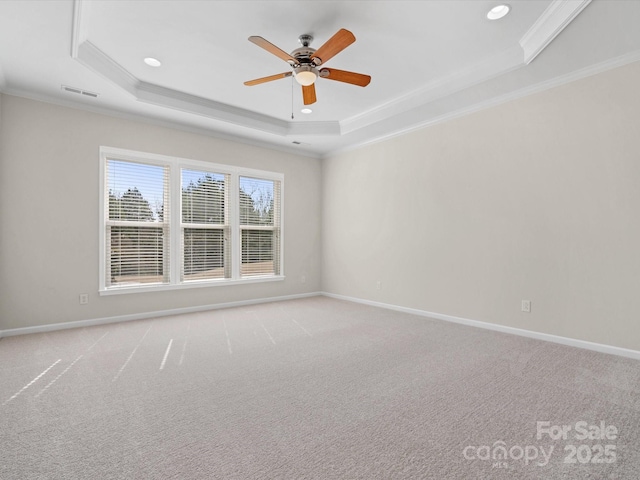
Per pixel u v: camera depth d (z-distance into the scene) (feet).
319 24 9.30
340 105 14.97
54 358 9.88
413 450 5.57
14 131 12.13
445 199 14.70
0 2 7.68
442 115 14.57
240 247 17.98
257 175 18.54
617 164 10.12
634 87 9.81
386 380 8.36
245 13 8.84
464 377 8.50
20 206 12.25
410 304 16.08
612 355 10.05
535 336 11.85
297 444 5.74
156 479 4.88
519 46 10.31
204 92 13.71
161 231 15.51
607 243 10.31
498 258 12.91
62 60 10.17
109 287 14.17
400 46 10.36
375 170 17.88
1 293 11.94
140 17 8.96
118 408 6.98
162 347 10.92
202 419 6.56
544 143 11.68
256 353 10.36
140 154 14.74
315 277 21.11
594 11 7.91
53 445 5.70
